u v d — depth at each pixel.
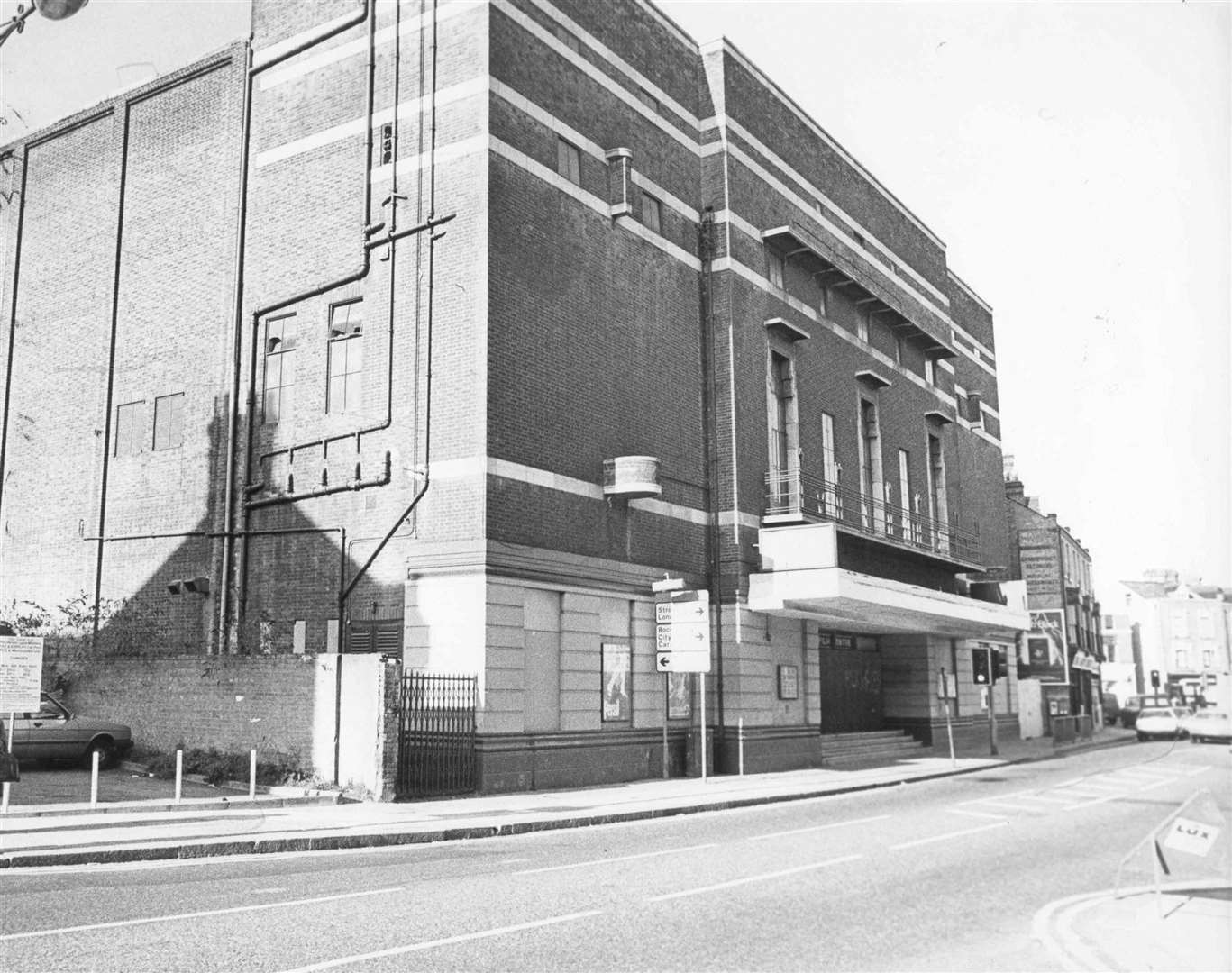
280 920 8.48
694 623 21.08
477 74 20.67
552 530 20.64
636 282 23.81
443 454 19.86
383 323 21.16
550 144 21.88
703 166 26.77
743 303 26.38
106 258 26.23
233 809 15.43
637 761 22.20
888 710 35.56
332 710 17.62
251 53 24.42
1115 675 58.78
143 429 24.86
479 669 18.80
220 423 23.50
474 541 19.17
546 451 20.73
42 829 13.23
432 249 20.67
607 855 12.48
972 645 38.94
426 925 8.32
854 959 7.41
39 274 27.55
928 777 24.62
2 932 7.97
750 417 26.09
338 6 22.97
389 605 20.27
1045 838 13.95
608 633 21.89
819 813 17.41
